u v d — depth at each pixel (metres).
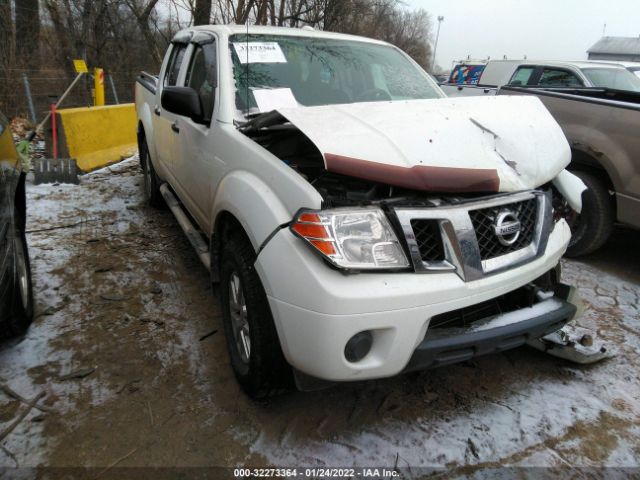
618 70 7.59
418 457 2.22
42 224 4.80
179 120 3.63
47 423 2.32
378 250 1.94
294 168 2.35
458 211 2.07
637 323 3.43
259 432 2.32
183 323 3.21
